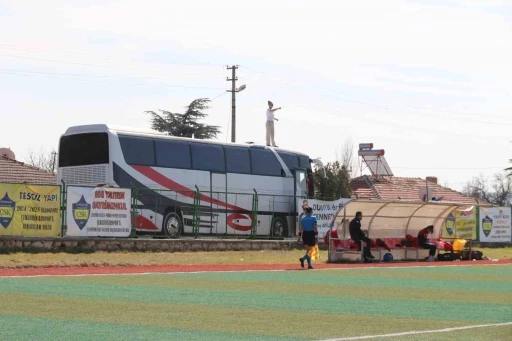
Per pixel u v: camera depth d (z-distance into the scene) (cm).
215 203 4459
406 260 4066
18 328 1333
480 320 1538
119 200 3794
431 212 4053
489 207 5512
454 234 5100
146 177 4169
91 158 4100
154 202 4134
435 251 4066
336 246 3809
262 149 4841
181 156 4366
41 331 1301
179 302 1788
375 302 1873
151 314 1552
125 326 1377
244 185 4678
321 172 6216
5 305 1667
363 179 8294
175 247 3944
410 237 4078
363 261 3784
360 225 3794
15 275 2559
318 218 4625
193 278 2552
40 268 3031
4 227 3319
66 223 3550
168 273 2778
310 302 1844
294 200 4950
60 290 2028
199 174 4438
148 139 4225
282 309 1683
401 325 1445
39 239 3412
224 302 1809
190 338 1257
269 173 4838
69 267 3139
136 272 2812
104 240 3653
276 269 3170
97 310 1602
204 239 4103
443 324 1467
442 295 2089
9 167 6128
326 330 1367
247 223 4628
